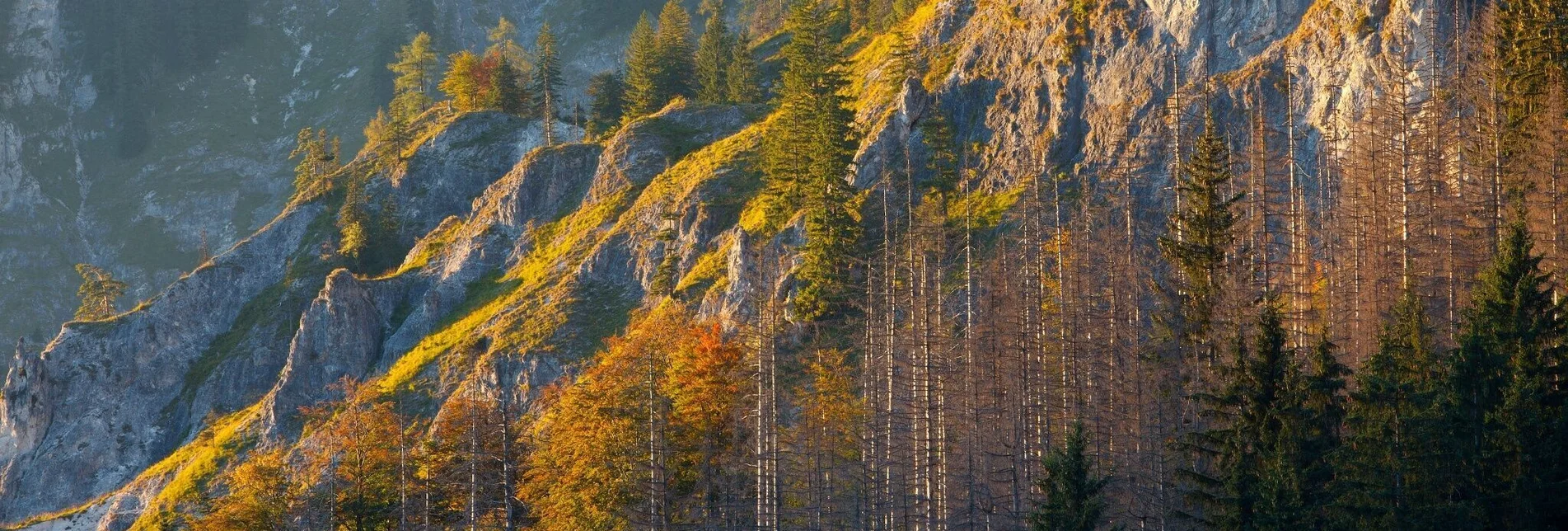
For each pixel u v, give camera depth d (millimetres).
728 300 147875
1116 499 88938
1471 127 116625
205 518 121625
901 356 105750
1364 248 107312
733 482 104062
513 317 177250
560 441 111750
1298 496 70875
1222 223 96375
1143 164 139625
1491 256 99750
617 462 106125
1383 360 76812
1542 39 115500
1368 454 71875
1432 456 70812
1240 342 79750
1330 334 101188
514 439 108375
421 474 110500
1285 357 78312
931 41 175750
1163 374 98250
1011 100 156625
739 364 109125
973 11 174750
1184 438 88188
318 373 197500
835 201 142250
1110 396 98812
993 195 148625
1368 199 112375
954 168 153500
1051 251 116438
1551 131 104375
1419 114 125125
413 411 170750
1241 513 73562
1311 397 77688
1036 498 95938
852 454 107062
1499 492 70750
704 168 184250
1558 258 95938
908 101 161250
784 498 106312
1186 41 144625
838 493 104625
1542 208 101375
